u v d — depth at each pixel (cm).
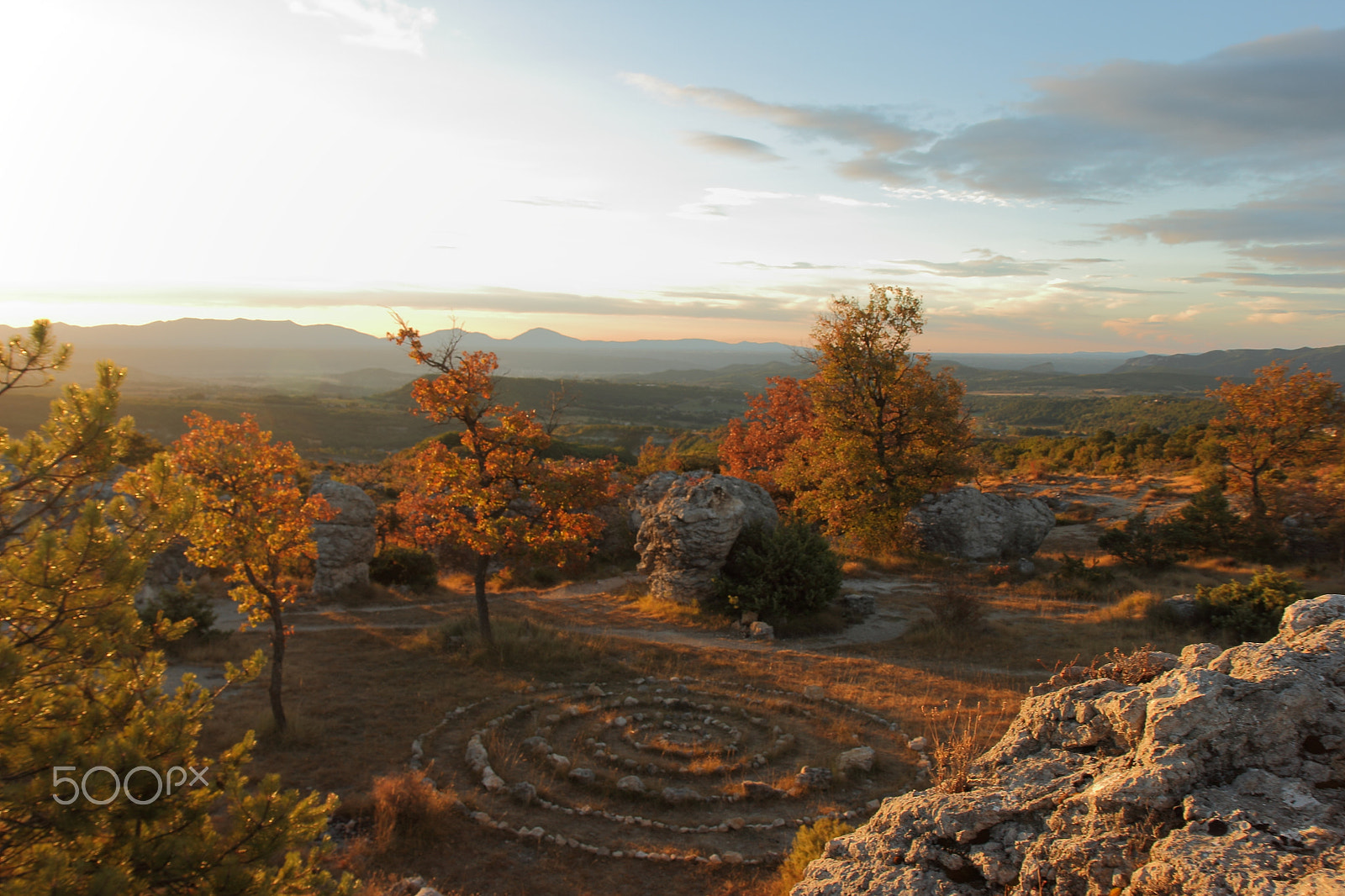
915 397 3731
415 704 1659
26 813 534
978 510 3681
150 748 556
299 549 1523
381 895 902
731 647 2170
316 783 1257
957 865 534
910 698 1681
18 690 570
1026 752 632
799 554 2439
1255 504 3797
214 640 2095
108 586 598
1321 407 3831
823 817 1139
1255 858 383
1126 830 461
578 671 1938
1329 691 479
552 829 1112
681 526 2589
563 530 2206
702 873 999
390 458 8244
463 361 2153
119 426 675
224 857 577
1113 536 3419
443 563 3869
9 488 638
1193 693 500
